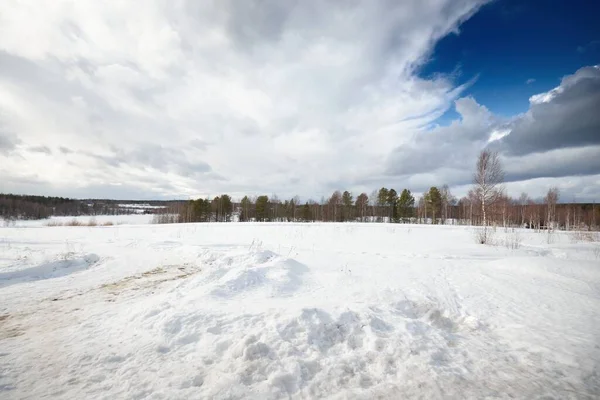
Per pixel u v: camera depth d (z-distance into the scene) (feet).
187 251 41.70
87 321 16.57
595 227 142.72
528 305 20.74
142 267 33.27
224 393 10.03
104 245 48.75
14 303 20.22
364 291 22.72
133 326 15.38
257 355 12.30
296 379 11.07
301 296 21.43
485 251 49.93
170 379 10.77
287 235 72.43
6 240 56.54
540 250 50.06
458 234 76.38
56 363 11.84
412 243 61.05
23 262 32.65
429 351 13.62
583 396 10.54
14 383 10.44
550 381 11.47
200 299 19.15
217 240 61.16
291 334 14.34
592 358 13.21
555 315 18.85
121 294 22.54
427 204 185.57
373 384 11.10
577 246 51.67
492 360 13.11
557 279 27.48
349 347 13.94
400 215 194.29
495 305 20.65
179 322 15.25
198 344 13.51
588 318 18.31
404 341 14.46
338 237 69.46
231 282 22.84
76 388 10.24
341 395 10.33
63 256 35.99
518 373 12.03
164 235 71.77
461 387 10.97
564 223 168.86
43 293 22.89
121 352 12.73
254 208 222.69
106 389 10.20
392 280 26.76
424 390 10.73
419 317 18.90
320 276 27.63
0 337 14.39
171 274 29.81
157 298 20.27
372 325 15.93
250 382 10.83
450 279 27.53
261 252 34.94
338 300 20.29
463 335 16.15
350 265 33.68
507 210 132.26
